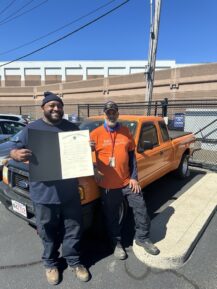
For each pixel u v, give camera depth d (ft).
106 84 101.50
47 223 8.24
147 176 14.11
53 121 7.90
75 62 202.69
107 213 9.77
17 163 10.73
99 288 8.36
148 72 33.76
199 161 25.22
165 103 30.81
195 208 13.41
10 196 10.69
